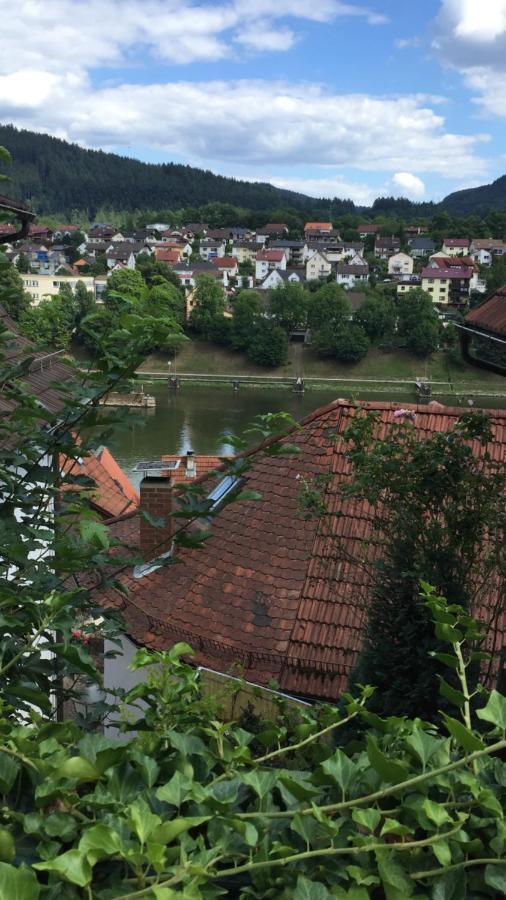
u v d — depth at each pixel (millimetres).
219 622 9898
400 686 5609
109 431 4273
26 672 3375
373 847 1998
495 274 149250
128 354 4035
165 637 10164
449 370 102062
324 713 3102
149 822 1895
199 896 1783
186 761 2314
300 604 9633
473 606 6027
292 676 9195
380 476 6133
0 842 1875
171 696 2898
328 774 2219
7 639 3293
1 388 4484
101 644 10531
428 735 2305
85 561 3867
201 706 3119
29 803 2180
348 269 165625
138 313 3980
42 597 3473
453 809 2199
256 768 2355
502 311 8328
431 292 154500
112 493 19812
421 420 10711
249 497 4133
